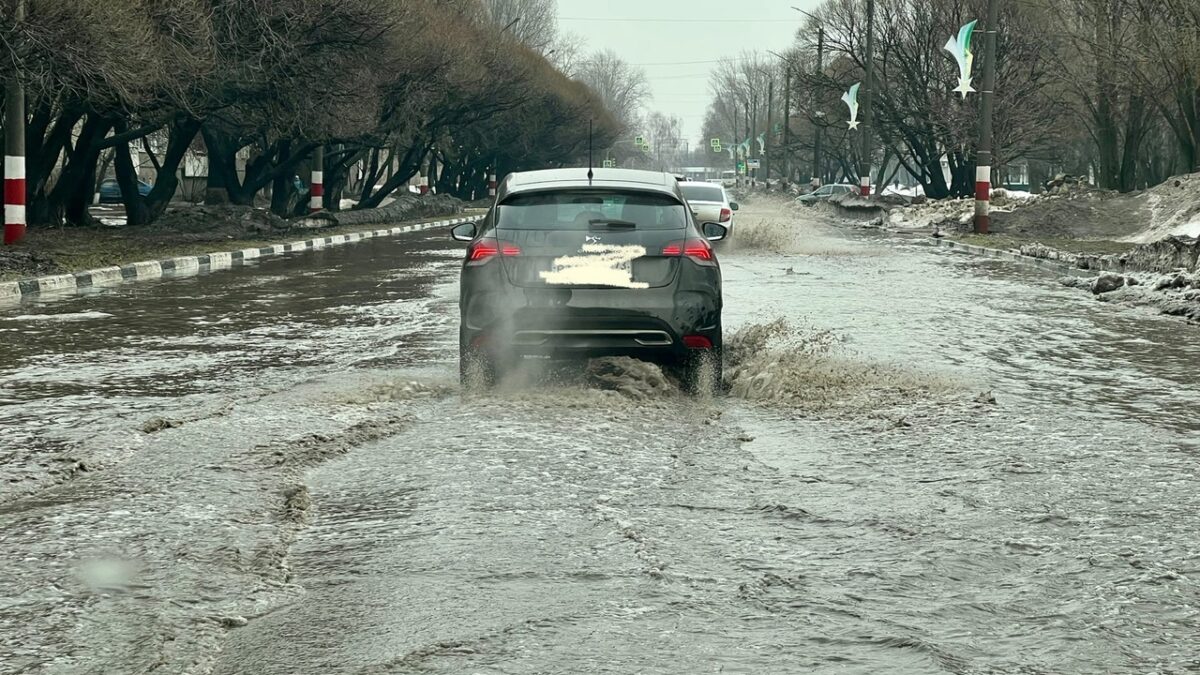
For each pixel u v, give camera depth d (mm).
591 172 13648
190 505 8469
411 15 55000
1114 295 24656
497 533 7867
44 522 8031
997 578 7055
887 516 8367
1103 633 6180
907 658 5836
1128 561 7383
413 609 6484
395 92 62406
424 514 8305
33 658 5785
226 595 6699
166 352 16406
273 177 60844
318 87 46344
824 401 12570
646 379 12953
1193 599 6699
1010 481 9383
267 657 5848
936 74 79062
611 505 8555
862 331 18797
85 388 13461
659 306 12797
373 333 18547
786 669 5691
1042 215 52000
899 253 40656
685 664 5742
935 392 13180
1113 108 72875
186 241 42531
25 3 30562
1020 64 76875
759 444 10617
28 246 35594
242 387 13500
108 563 7207
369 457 9961
